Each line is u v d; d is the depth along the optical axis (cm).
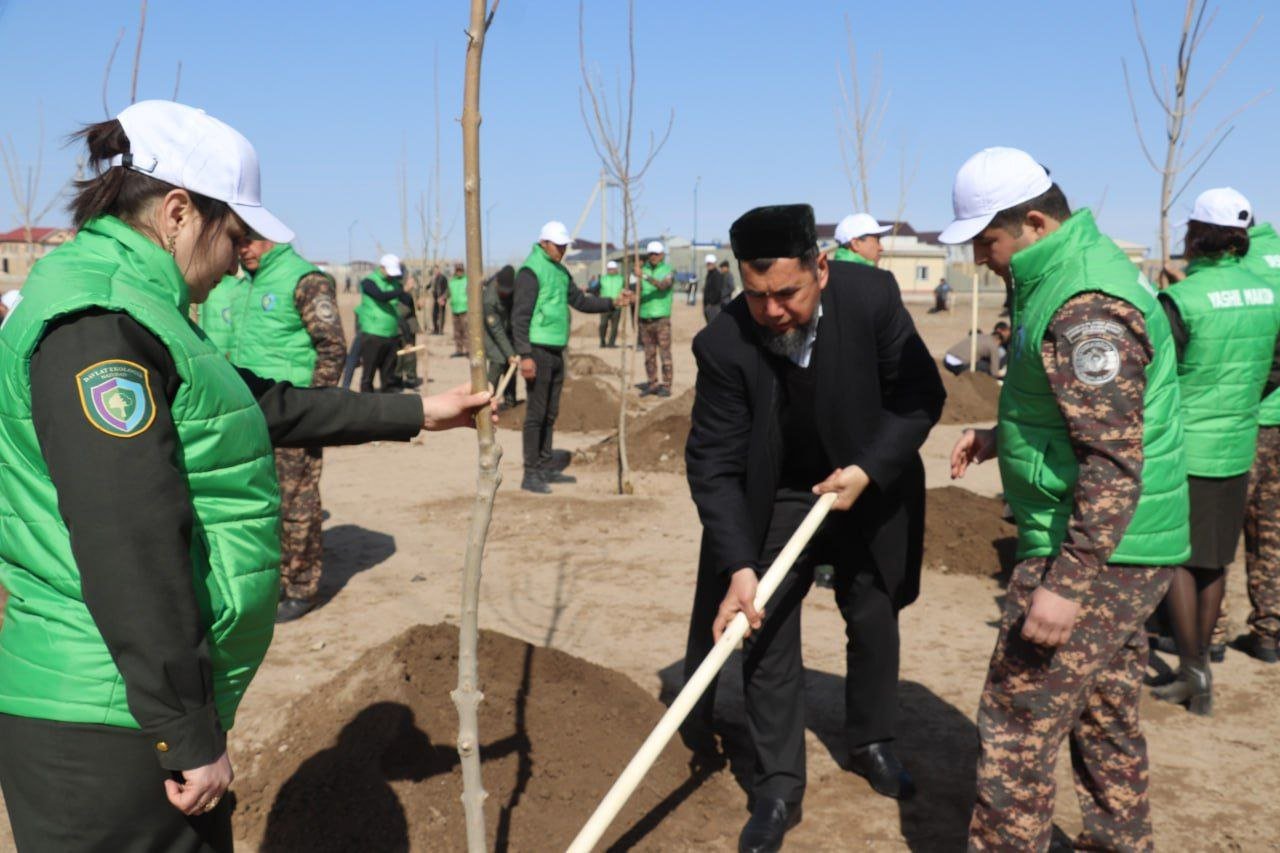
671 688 420
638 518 709
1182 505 243
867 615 328
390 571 595
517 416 1153
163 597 153
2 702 165
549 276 790
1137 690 261
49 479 161
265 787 306
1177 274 456
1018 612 245
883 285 297
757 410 295
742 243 259
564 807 299
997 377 1199
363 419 227
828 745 373
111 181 170
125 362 154
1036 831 247
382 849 280
